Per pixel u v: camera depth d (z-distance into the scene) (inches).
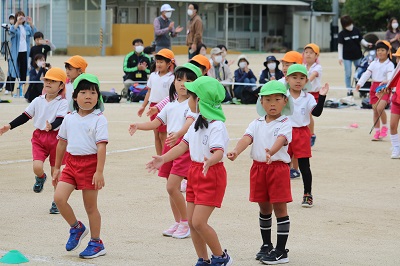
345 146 757.3
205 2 2780.5
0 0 1520.7
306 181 498.0
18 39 1176.8
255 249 396.8
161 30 1183.6
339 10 3255.4
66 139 388.2
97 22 2471.7
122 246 399.5
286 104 376.5
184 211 417.7
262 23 2997.0
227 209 486.9
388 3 2839.6
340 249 398.0
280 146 366.6
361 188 561.3
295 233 431.5
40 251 386.3
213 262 350.9
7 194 524.7
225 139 354.3
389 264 370.9
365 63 1200.8
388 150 733.3
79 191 538.0
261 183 377.4
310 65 655.1
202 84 350.9
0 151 698.2
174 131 428.1
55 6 2440.9
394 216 475.5
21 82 1125.1
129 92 1142.3
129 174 596.4
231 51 2760.8
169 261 371.6
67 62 480.1
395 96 681.6
